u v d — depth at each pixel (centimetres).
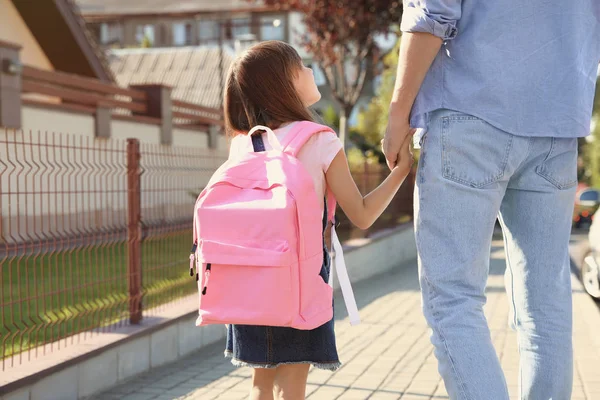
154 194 594
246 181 246
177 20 4838
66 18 1798
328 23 1602
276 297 234
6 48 1192
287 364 266
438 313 237
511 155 235
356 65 1653
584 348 548
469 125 232
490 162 234
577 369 485
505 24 233
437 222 237
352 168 1061
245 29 4684
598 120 3631
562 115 235
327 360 257
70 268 484
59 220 514
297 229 239
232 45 4650
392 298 857
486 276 242
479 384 227
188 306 610
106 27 4934
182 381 495
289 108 265
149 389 475
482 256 238
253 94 266
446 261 236
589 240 805
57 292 470
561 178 246
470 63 234
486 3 234
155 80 3091
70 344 479
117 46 4741
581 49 240
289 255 235
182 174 639
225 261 237
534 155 241
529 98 233
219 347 605
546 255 251
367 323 694
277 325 237
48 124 1346
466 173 234
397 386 466
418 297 859
